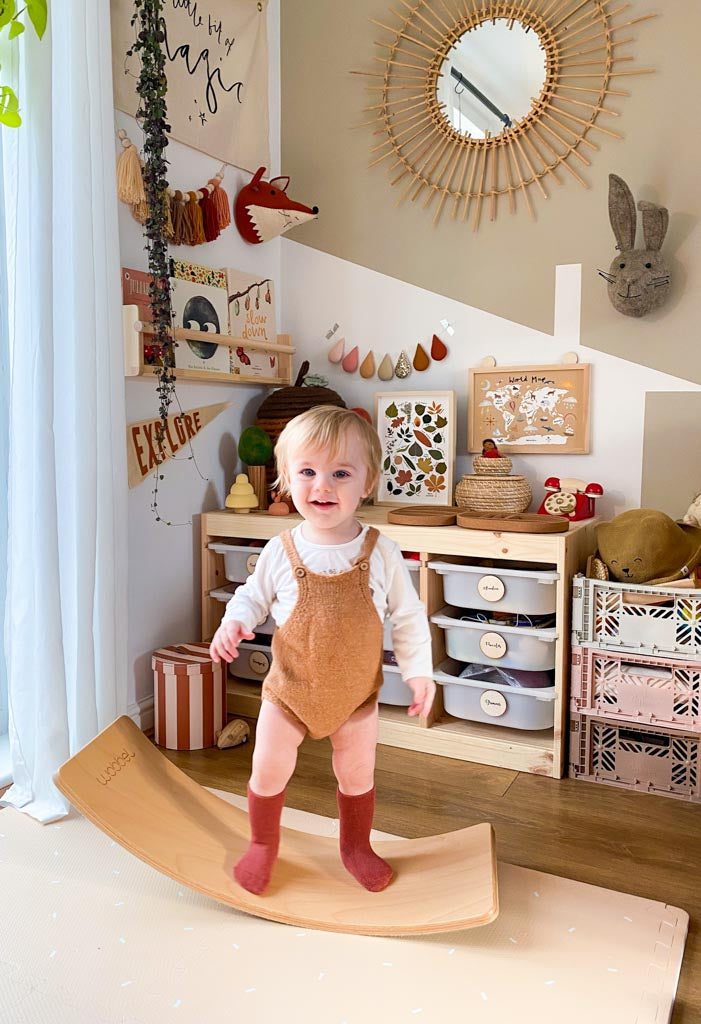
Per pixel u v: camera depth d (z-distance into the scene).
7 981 1.22
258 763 1.44
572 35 2.30
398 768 2.05
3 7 1.54
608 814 1.80
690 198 2.20
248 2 2.59
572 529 2.08
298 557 1.42
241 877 1.43
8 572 1.85
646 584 1.92
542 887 1.49
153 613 2.30
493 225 2.46
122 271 2.11
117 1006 1.17
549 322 2.40
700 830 1.73
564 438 2.39
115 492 1.98
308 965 1.27
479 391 2.49
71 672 1.88
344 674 1.39
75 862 1.57
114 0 2.06
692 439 2.25
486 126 2.44
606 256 2.31
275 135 2.75
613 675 1.95
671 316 2.24
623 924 1.38
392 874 1.48
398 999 1.19
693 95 2.17
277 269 2.77
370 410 2.68
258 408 2.72
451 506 2.43
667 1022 1.15
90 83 1.85
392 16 2.55
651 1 2.20
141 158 2.17
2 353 1.96
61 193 1.78
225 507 2.58
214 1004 1.18
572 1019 1.15
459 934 1.35
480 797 1.88
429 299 2.56
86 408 1.82
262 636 2.48
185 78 2.35
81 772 1.51
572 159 2.33
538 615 2.15
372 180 2.62
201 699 2.14
